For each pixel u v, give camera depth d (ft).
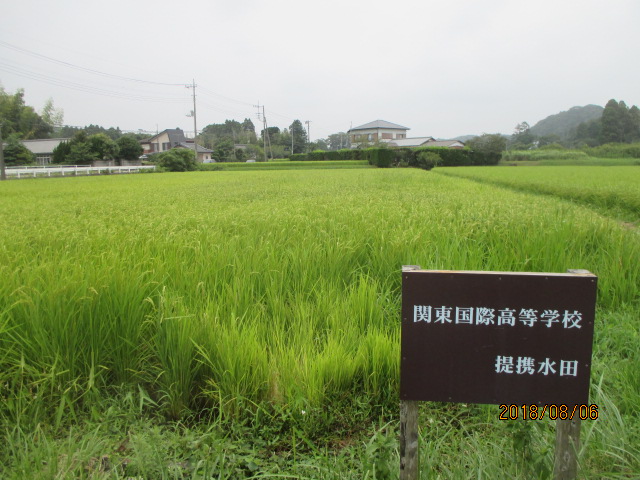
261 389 10.41
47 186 78.59
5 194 59.31
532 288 6.66
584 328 6.69
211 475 8.13
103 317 11.12
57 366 10.45
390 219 26.00
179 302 11.88
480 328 6.82
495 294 6.72
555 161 199.72
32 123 250.98
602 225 24.11
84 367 10.89
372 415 10.49
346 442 9.85
